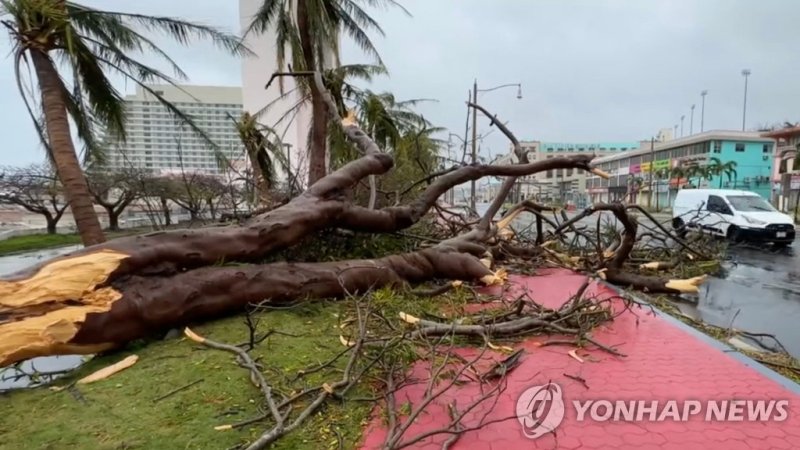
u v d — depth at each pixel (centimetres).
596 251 764
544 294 539
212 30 965
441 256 555
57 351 296
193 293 358
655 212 3406
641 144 5878
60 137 716
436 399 260
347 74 1602
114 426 227
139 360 310
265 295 400
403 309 415
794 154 2762
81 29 846
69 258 314
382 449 199
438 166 1212
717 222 1403
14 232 2319
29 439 216
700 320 541
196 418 233
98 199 2036
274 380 272
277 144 1500
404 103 2170
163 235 365
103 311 311
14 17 686
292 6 1189
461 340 357
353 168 531
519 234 946
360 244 585
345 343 328
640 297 585
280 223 438
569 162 630
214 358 305
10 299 284
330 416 237
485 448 215
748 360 326
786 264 993
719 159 3897
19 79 719
